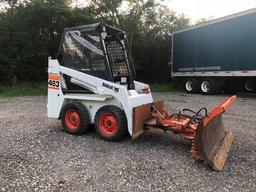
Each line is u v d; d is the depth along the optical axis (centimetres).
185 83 1559
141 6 2089
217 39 1316
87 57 548
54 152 451
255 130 615
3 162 405
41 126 637
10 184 335
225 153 434
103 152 455
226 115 801
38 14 1720
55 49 1842
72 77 563
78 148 474
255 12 1134
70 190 322
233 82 1438
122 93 495
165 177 361
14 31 1725
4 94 1397
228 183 346
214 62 1344
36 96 1346
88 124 555
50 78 591
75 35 561
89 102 554
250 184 344
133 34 2133
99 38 529
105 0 2005
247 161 421
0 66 1644
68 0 1917
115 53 574
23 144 492
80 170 379
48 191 319
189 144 505
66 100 581
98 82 529
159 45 2141
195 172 379
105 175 365
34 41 1750
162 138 543
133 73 619
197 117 514
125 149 473
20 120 710
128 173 372
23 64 1714
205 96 1348
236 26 1220
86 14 1830
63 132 580
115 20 2075
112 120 512
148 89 578
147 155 444
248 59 1182
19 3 1797
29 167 387
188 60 1500
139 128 497
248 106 981
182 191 324
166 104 1030
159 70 2173
